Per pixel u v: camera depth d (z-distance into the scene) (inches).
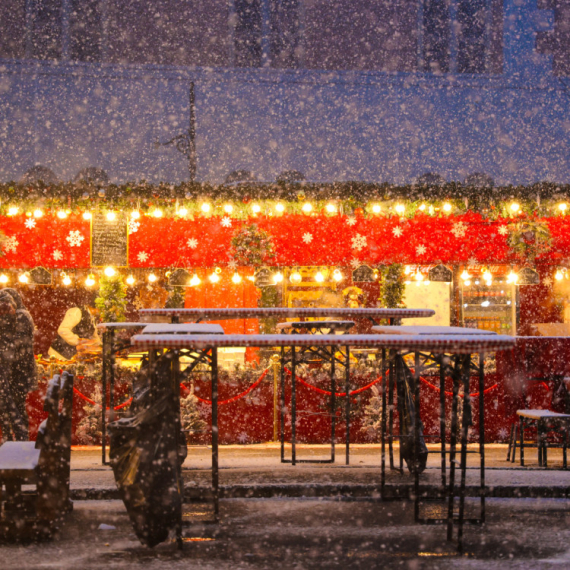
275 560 220.2
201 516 270.2
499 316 516.1
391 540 241.9
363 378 414.6
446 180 824.3
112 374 351.3
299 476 319.6
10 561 217.5
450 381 409.4
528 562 218.5
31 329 372.2
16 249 436.8
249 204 450.9
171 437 233.5
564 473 331.3
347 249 453.4
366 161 822.5
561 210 455.5
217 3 836.0
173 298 451.8
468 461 361.4
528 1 833.5
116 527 257.4
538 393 408.8
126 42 824.9
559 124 834.2
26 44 804.6
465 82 830.5
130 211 445.4
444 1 911.0
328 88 822.5
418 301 510.3
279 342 230.4
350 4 845.2
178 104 807.1
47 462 241.4
